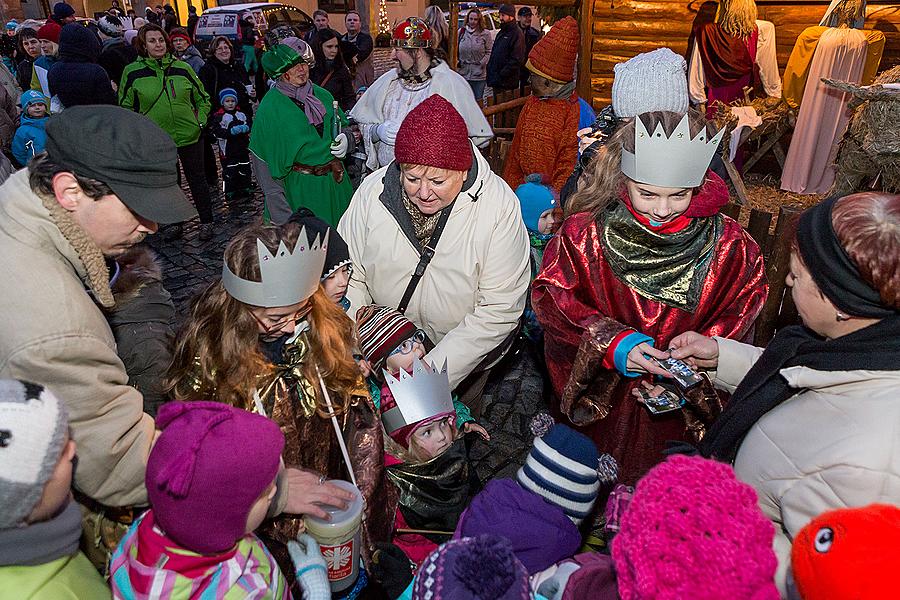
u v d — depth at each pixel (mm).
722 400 1903
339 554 1479
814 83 5648
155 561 1098
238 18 11969
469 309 2297
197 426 1067
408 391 1850
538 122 3916
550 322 2002
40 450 902
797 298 1219
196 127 5316
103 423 1259
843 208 1119
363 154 4352
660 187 1667
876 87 3510
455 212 2158
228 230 5672
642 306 1915
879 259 1034
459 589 1023
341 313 1726
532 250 3146
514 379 3473
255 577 1162
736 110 5723
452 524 1926
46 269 1213
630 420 2018
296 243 1466
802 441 1154
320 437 1677
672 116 1699
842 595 725
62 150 1214
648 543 800
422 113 1945
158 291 1755
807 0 5930
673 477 856
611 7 6016
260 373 1565
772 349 1347
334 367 1658
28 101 4777
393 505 1873
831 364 1156
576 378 1931
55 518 984
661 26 5961
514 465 2904
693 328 1925
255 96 9148
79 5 18578
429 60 3799
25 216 1219
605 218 1896
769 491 1209
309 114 3863
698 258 1867
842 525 780
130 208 1271
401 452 1924
